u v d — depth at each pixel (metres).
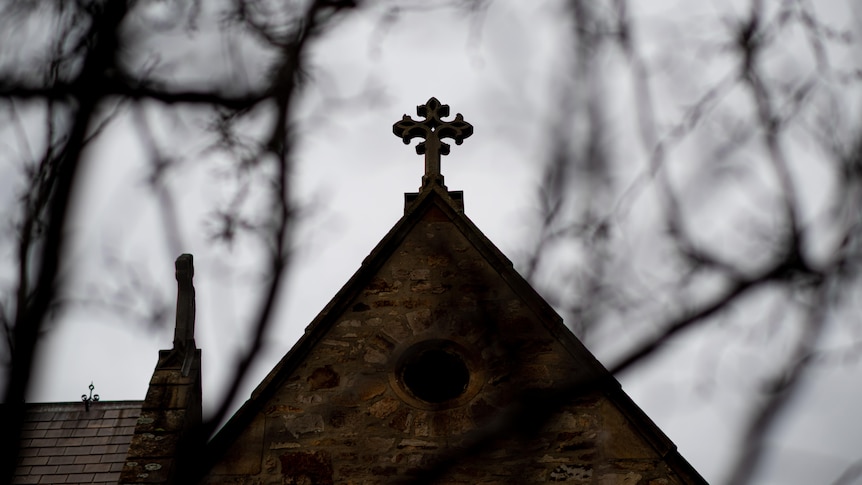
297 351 10.55
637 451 9.84
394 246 11.34
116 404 12.13
